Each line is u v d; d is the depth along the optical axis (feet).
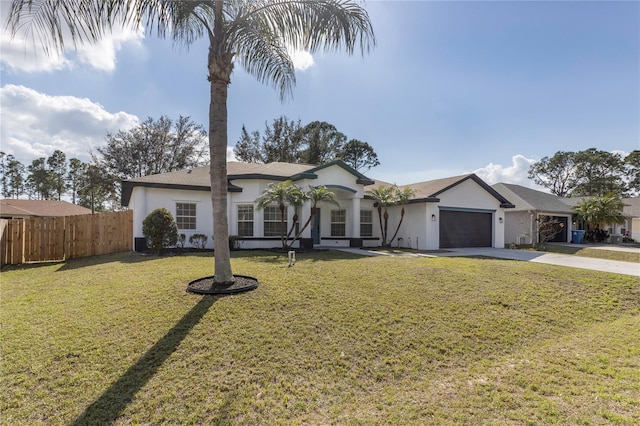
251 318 17.74
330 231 59.16
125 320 17.31
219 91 22.61
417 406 11.21
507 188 82.89
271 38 24.56
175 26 22.61
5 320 17.72
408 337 16.69
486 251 53.52
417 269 30.86
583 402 11.34
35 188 167.02
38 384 11.94
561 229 82.17
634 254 53.67
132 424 9.99
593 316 21.40
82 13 17.40
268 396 11.58
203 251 44.57
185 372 12.80
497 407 11.10
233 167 61.21
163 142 100.73
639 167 140.05
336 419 10.45
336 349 15.10
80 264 35.70
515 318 20.08
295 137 131.75
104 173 96.53
